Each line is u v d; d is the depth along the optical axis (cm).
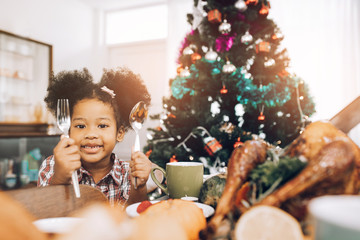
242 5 180
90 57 440
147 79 424
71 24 403
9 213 18
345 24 320
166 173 65
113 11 447
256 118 193
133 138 405
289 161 31
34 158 305
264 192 32
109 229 16
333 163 28
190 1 383
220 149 164
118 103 90
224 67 173
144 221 22
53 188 38
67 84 90
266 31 200
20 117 325
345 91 319
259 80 185
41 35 356
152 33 425
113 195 90
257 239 24
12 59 317
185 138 193
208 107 189
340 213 17
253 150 35
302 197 29
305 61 334
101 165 88
